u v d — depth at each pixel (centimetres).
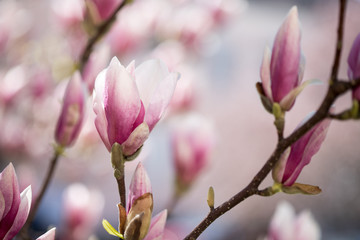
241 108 301
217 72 348
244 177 270
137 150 73
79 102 90
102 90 72
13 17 159
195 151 107
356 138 255
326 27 302
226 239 238
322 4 327
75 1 136
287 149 74
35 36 179
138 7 136
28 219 89
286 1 394
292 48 74
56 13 139
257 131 286
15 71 157
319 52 295
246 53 371
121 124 72
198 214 243
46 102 155
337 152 254
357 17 289
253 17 386
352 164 253
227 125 290
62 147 91
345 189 252
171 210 109
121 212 73
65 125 90
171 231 117
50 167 91
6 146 152
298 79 75
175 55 154
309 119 72
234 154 279
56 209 148
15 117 156
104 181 166
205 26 163
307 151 74
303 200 251
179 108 138
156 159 231
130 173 152
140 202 73
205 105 300
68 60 130
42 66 155
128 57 131
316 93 285
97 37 98
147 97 72
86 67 98
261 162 279
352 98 71
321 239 239
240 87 341
